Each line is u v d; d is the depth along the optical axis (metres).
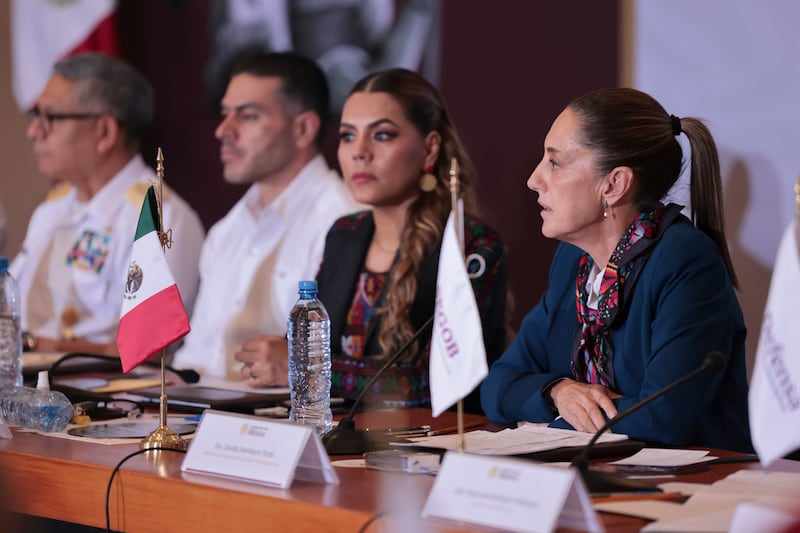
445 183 6.83
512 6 9.21
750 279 7.89
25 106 11.96
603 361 5.06
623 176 4.92
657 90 8.38
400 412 5.66
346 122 6.82
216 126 10.99
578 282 5.23
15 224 12.23
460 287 3.44
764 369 3.10
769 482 3.64
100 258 9.29
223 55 10.88
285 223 8.70
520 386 5.20
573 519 3.11
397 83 6.81
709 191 5.17
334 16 10.18
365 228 6.86
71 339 8.81
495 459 3.20
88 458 4.19
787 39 7.72
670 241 4.89
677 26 8.25
